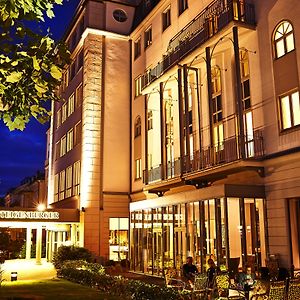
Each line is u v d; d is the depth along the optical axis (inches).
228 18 644.7
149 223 804.0
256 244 588.1
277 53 602.9
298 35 563.8
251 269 544.7
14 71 204.1
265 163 595.5
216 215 594.6
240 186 583.5
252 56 646.5
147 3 1086.4
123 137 1082.1
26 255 1214.3
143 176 924.0
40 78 210.7
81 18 1187.9
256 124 626.2
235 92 680.4
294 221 560.1
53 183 1390.3
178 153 845.2
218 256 575.5
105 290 550.6
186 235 674.2
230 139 668.7
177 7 888.9
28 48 206.8
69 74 1284.4
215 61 739.4
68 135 1243.2
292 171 554.6
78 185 1098.1
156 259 763.4
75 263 766.5
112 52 1112.8
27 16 204.1
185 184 743.1
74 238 1076.5
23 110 224.1
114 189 1053.8
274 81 598.9
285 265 550.0
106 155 1061.1
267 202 590.2
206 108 759.7
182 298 426.6
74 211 1043.9
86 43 1103.0
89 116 1066.1
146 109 933.8
